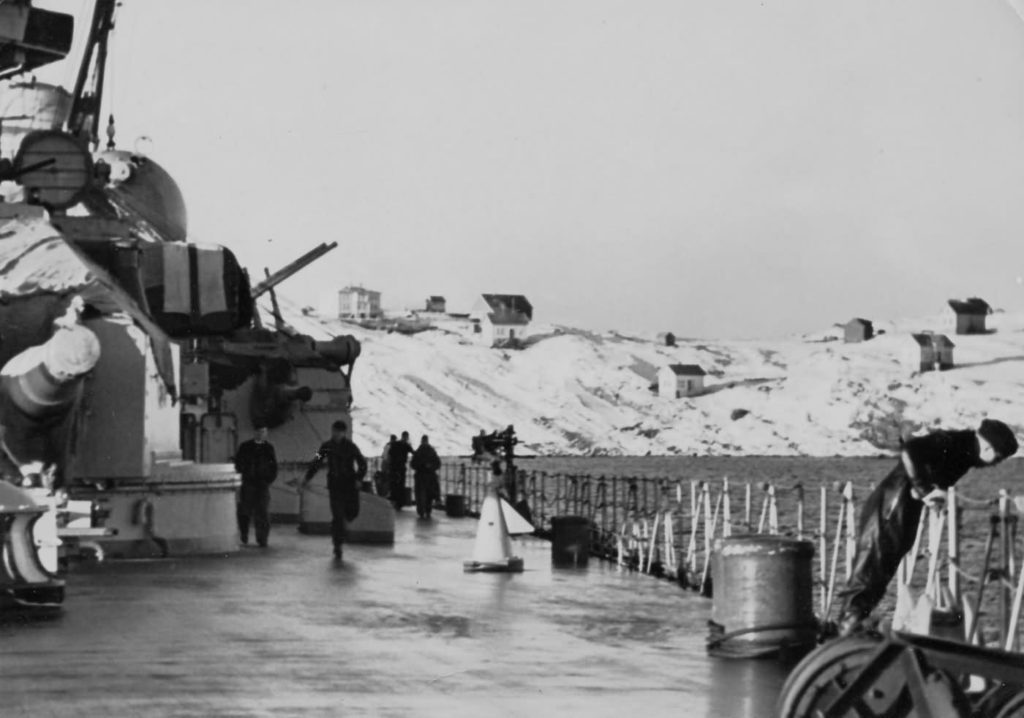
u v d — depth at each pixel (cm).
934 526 1095
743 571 1277
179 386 2572
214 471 2484
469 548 2606
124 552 2366
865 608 843
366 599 1759
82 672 1191
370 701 1056
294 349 3753
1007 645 1002
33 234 2480
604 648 1338
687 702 1054
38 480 2092
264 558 2372
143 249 3000
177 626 1495
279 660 1259
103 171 3083
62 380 2106
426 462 3753
